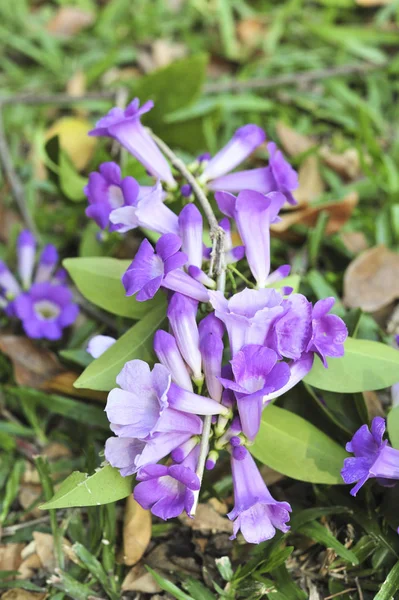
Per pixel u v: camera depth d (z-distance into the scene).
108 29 1.31
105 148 1.11
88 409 0.95
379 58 1.25
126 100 1.11
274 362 0.79
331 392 0.90
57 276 1.02
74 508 0.91
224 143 1.17
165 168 0.91
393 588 0.83
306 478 0.85
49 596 0.88
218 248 0.85
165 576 0.88
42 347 0.98
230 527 0.90
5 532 0.92
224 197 0.86
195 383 0.83
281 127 1.14
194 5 1.33
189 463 0.81
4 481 0.95
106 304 0.91
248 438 0.81
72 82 1.22
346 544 0.88
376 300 0.99
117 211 0.86
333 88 1.22
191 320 0.83
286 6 1.30
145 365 0.80
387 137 1.18
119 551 0.89
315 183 1.10
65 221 1.10
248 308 0.81
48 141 1.00
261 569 0.86
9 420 0.99
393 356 0.86
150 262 0.82
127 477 0.82
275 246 1.05
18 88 1.25
